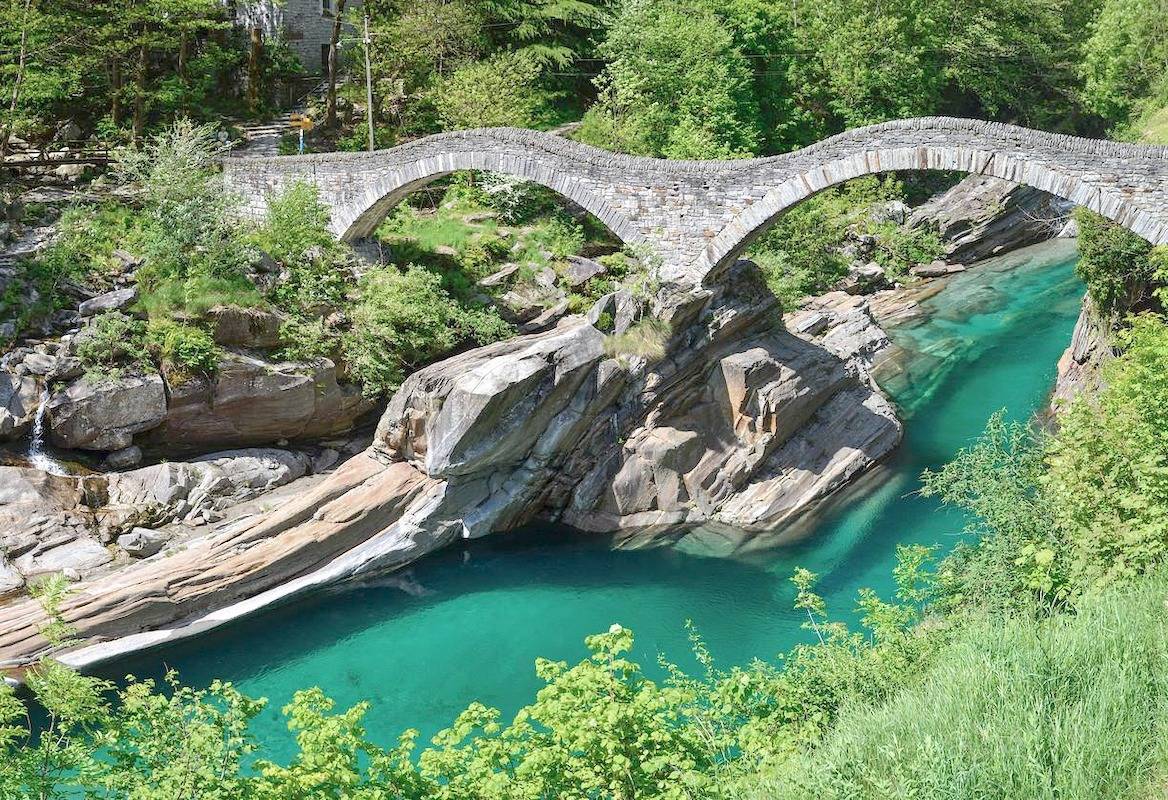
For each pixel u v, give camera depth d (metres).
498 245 38.38
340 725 11.05
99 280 30.36
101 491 26.36
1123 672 10.48
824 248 47.22
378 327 31.62
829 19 57.34
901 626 16.16
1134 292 31.22
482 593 25.81
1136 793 9.13
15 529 24.31
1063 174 26.42
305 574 25.81
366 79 44.91
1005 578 16.44
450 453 27.09
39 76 35.62
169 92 39.84
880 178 55.53
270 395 29.09
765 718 13.52
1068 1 62.69
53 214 32.97
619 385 28.89
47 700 11.77
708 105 47.69
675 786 10.59
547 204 41.28
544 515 29.77
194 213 30.20
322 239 33.47
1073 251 52.59
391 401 28.27
